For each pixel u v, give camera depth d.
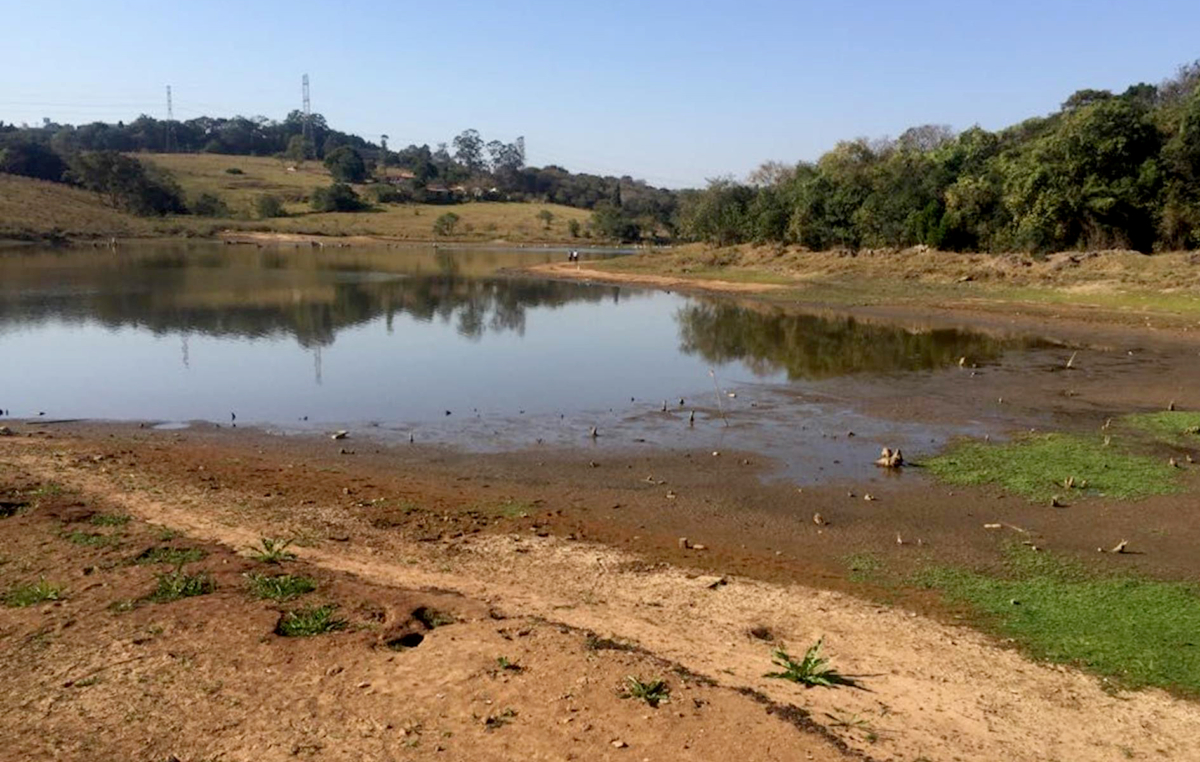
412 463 13.59
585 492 12.21
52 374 20.89
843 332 29.23
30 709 5.71
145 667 6.26
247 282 44.75
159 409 17.39
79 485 11.23
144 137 159.75
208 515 10.28
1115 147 38.81
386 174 147.75
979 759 5.62
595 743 5.41
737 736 5.52
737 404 17.98
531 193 143.38
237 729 5.53
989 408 17.44
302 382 20.23
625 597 8.35
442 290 43.78
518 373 21.67
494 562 9.25
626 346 26.39
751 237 61.16
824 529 10.80
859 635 7.65
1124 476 12.70
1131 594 8.72
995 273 38.44
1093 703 6.55
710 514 11.33
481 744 5.39
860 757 5.42
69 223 80.69
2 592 7.52
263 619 7.05
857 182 53.25
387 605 7.48
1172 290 31.64
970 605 8.50
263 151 171.50
